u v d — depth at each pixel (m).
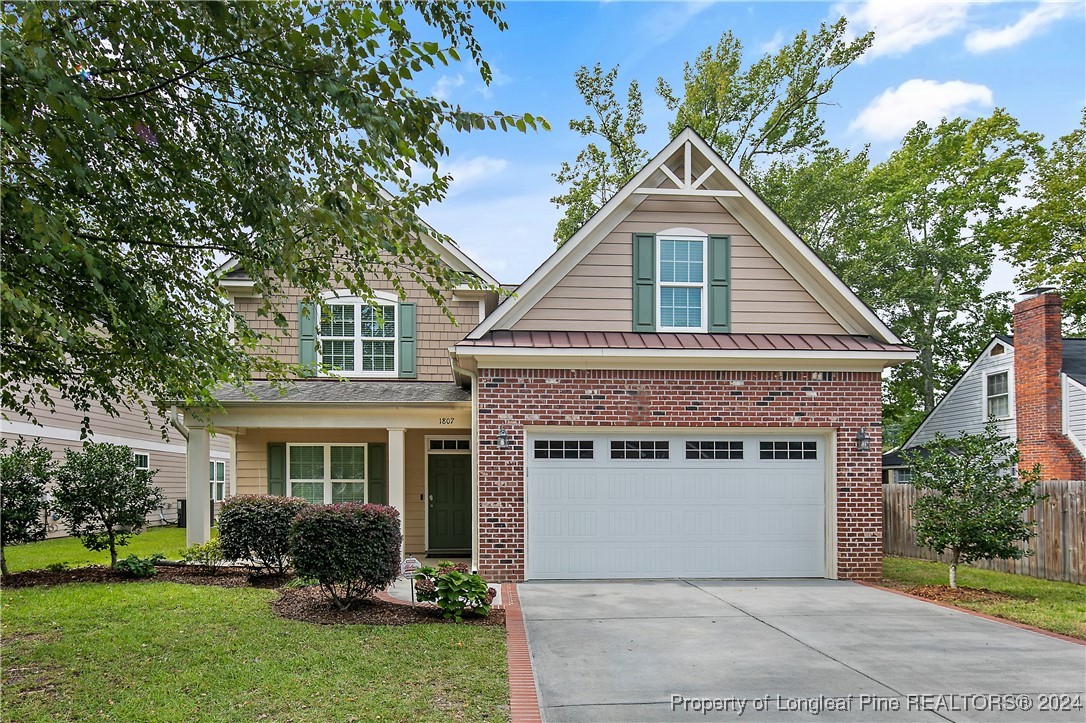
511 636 7.52
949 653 7.12
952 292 28.86
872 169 31.19
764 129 28.36
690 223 12.38
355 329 15.50
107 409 8.45
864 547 11.60
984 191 28.33
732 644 7.39
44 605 8.66
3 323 5.15
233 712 5.16
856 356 11.56
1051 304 19.30
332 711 5.19
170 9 4.79
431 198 5.82
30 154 5.30
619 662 6.71
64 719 5.02
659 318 12.21
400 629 7.64
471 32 5.19
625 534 11.58
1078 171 24.20
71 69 4.89
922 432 26.33
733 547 11.70
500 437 11.34
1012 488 10.92
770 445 11.88
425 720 5.07
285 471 15.37
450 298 15.81
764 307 12.35
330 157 5.70
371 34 4.80
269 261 6.28
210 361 7.41
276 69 5.11
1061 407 19.00
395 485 13.30
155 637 7.19
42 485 12.02
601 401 11.52
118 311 6.31
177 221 6.54
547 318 12.02
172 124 5.77
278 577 10.70
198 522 12.86
